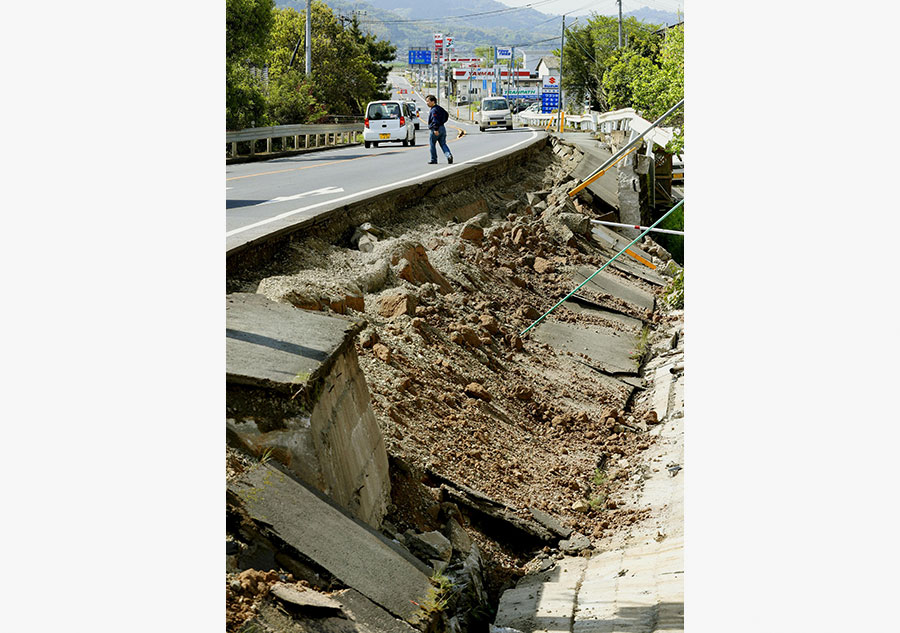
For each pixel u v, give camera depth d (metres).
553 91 62.25
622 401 10.73
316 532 4.45
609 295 15.40
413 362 8.21
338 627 4.05
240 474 4.48
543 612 5.42
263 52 33.06
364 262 10.07
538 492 7.35
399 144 36.75
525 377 10.16
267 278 7.61
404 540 5.56
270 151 30.22
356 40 67.38
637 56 45.53
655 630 4.89
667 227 26.75
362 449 5.64
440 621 4.64
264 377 4.78
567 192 20.88
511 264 14.56
